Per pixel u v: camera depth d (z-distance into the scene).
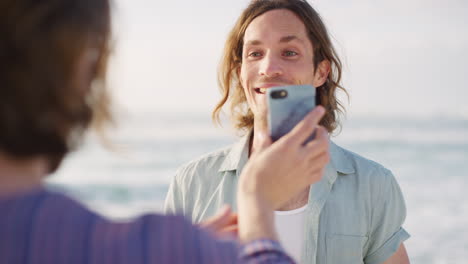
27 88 0.61
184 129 35.34
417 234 11.35
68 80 0.65
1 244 0.60
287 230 2.00
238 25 2.26
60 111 0.65
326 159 0.89
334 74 2.30
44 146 0.64
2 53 0.60
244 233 0.78
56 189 0.69
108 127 0.74
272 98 1.26
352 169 2.10
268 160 0.84
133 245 0.62
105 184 16.80
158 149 25.45
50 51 0.62
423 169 19.75
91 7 0.66
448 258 9.81
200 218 2.15
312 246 1.98
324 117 2.32
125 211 13.89
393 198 2.09
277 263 0.73
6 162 0.63
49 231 0.62
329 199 2.03
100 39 0.70
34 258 0.60
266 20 2.07
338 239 2.00
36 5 0.61
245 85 2.15
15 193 0.63
